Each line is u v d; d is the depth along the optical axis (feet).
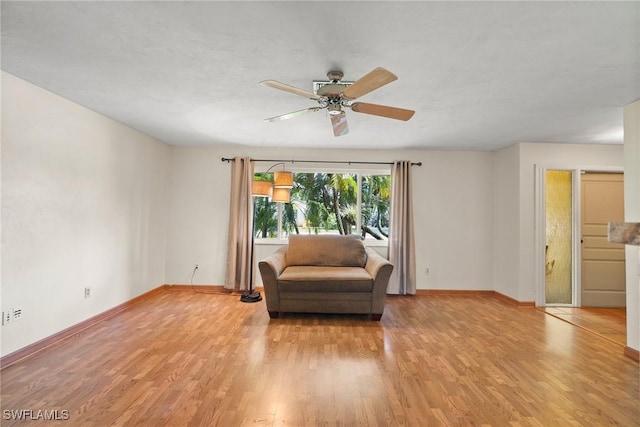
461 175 17.17
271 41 6.61
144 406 6.80
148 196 15.12
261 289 17.11
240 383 7.78
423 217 17.12
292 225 17.75
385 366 8.77
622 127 12.37
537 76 8.00
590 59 7.13
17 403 6.84
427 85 8.60
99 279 11.95
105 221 12.20
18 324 8.77
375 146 16.35
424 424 6.36
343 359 9.16
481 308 14.61
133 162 13.84
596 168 15.14
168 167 16.90
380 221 17.75
